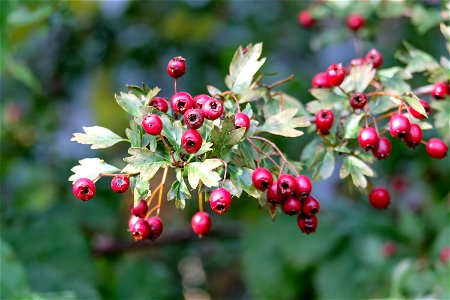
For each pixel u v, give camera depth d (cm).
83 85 140
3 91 132
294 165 63
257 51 64
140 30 137
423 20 83
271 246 115
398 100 64
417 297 89
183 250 137
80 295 98
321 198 132
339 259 109
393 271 96
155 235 62
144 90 61
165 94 137
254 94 65
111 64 136
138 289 118
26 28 101
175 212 134
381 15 85
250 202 125
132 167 59
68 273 99
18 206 111
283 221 116
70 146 131
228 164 60
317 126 65
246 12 140
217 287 146
